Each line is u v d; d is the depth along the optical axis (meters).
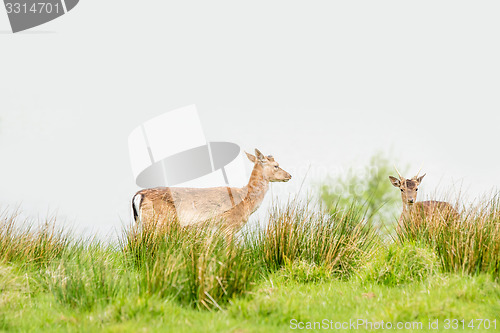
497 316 3.37
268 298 3.56
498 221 4.50
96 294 3.53
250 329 3.04
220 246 4.07
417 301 3.57
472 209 4.71
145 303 3.31
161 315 3.24
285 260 4.77
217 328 3.04
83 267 3.88
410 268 4.40
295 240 4.86
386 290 4.13
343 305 3.74
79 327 3.06
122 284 3.75
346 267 4.78
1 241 4.79
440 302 3.53
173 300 3.55
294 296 3.80
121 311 3.25
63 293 3.59
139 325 3.05
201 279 3.59
